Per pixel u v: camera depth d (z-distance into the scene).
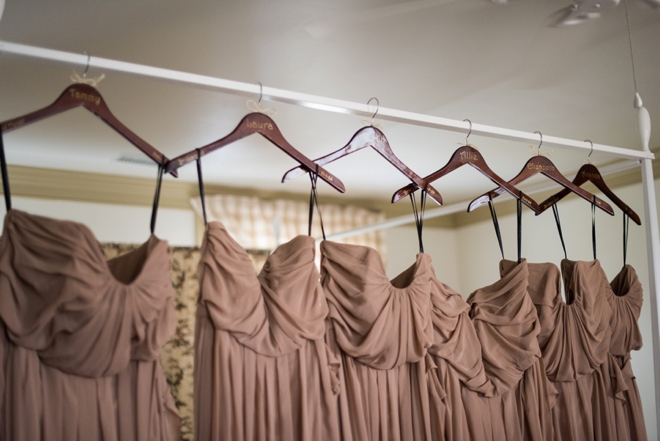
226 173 4.63
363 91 2.93
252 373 1.58
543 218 5.34
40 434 1.34
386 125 3.48
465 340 1.94
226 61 2.56
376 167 4.50
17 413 1.29
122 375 1.46
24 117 1.33
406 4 2.13
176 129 3.45
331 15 2.20
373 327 1.71
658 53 2.58
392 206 6.12
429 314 1.85
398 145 3.90
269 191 5.32
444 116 3.32
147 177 4.66
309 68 2.65
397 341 1.75
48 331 1.35
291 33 2.33
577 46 2.50
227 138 1.58
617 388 2.22
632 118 3.44
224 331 1.53
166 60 2.54
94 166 4.27
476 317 2.01
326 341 1.73
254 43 2.41
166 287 1.52
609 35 2.41
